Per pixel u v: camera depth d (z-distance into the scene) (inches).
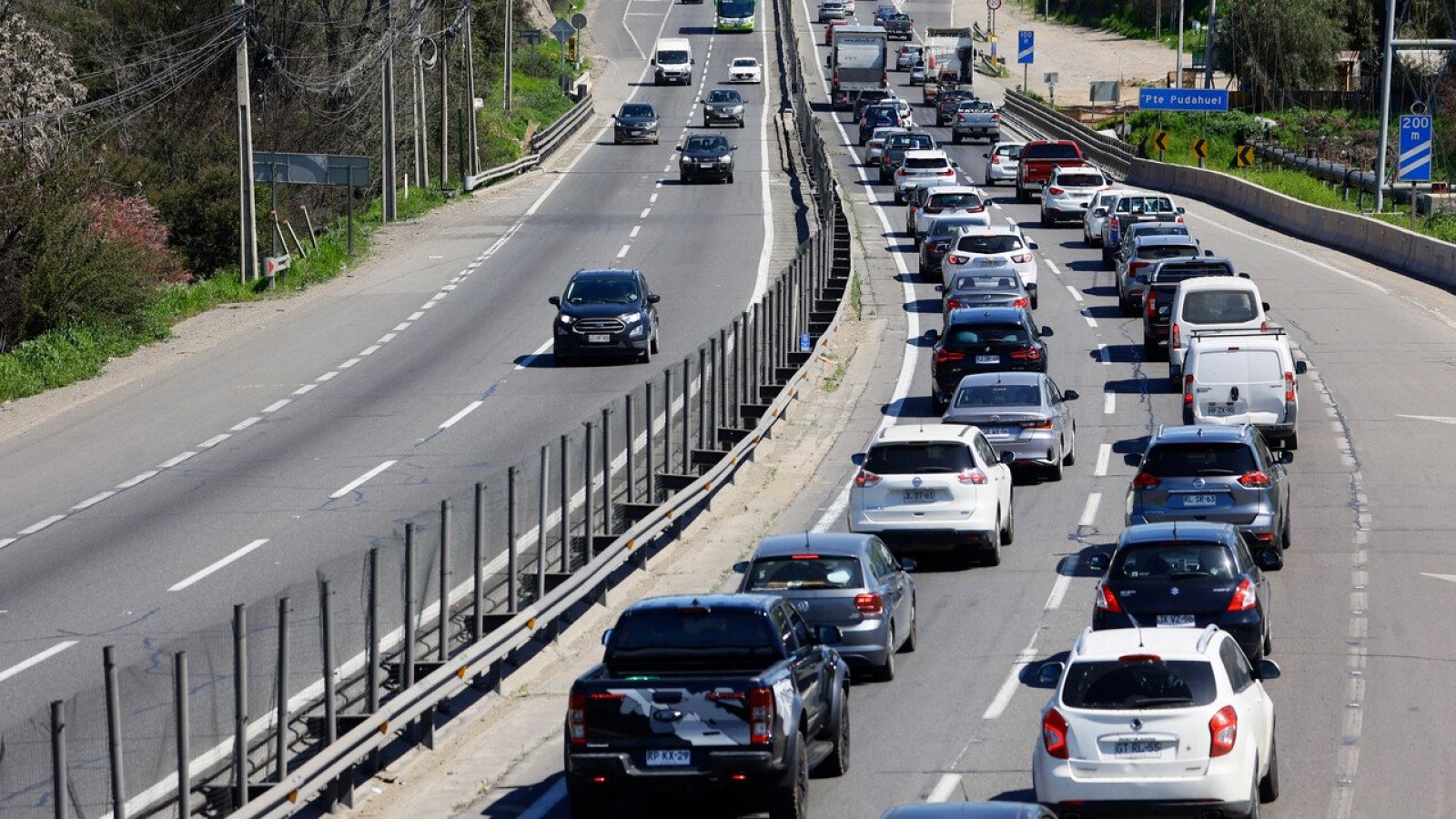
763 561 2738.7
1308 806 2047.2
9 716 2439.7
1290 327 6284.5
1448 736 2329.0
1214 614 2586.1
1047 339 6264.8
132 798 1937.7
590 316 5565.9
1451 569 3356.3
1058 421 4271.7
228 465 4352.9
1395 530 3700.8
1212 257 5940.0
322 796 2150.6
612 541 3316.9
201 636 2583.7
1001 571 3476.9
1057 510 4010.8
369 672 2272.4
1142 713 1871.3
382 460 4347.9
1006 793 2149.4
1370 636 2893.7
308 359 5866.1
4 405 5236.2
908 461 3501.5
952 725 2480.3
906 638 2918.3
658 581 3405.5
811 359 5541.3
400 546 3176.7
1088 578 3385.8
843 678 2281.0
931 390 5398.6
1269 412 4365.2
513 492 2773.1
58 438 4761.3
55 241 6200.8
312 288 7470.5
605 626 3139.8
